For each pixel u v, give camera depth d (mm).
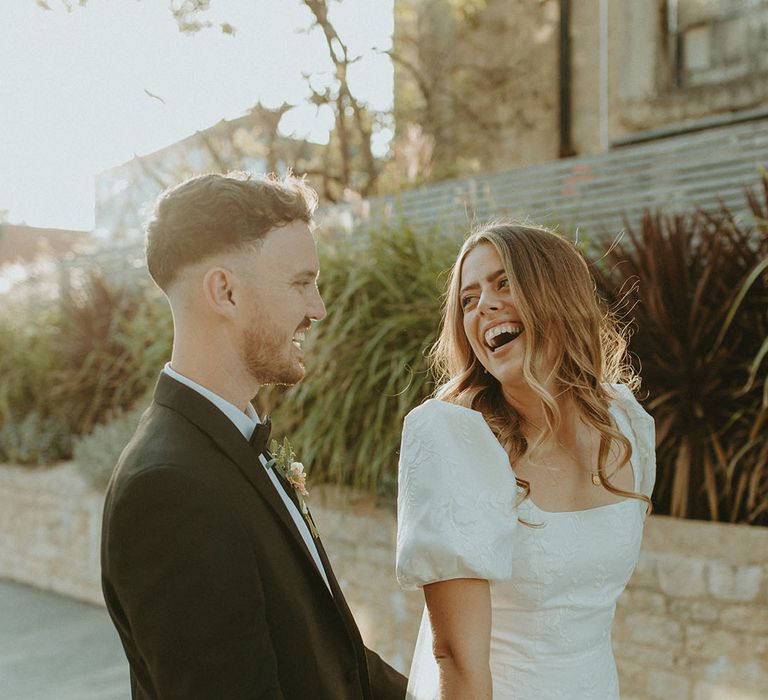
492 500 1375
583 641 1454
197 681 1127
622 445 1599
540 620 1416
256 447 1376
